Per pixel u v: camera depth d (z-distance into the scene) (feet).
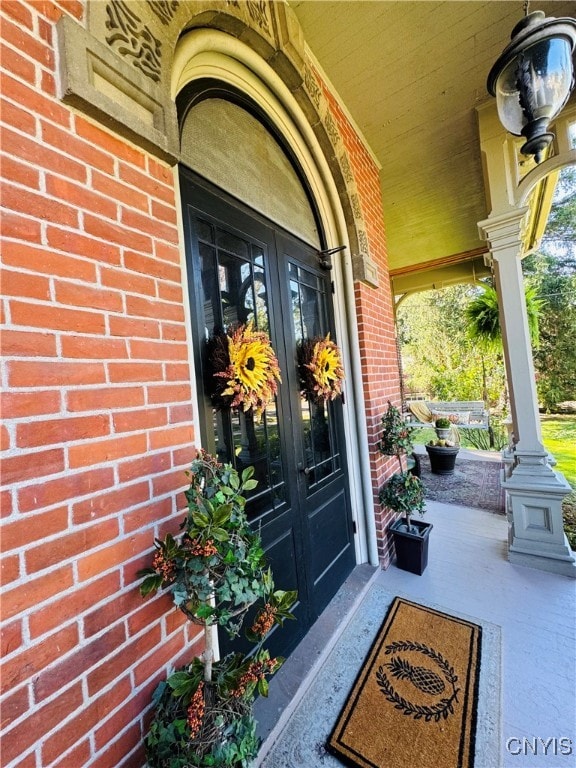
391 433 8.26
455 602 6.54
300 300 6.72
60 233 2.45
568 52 3.95
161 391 3.16
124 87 2.91
